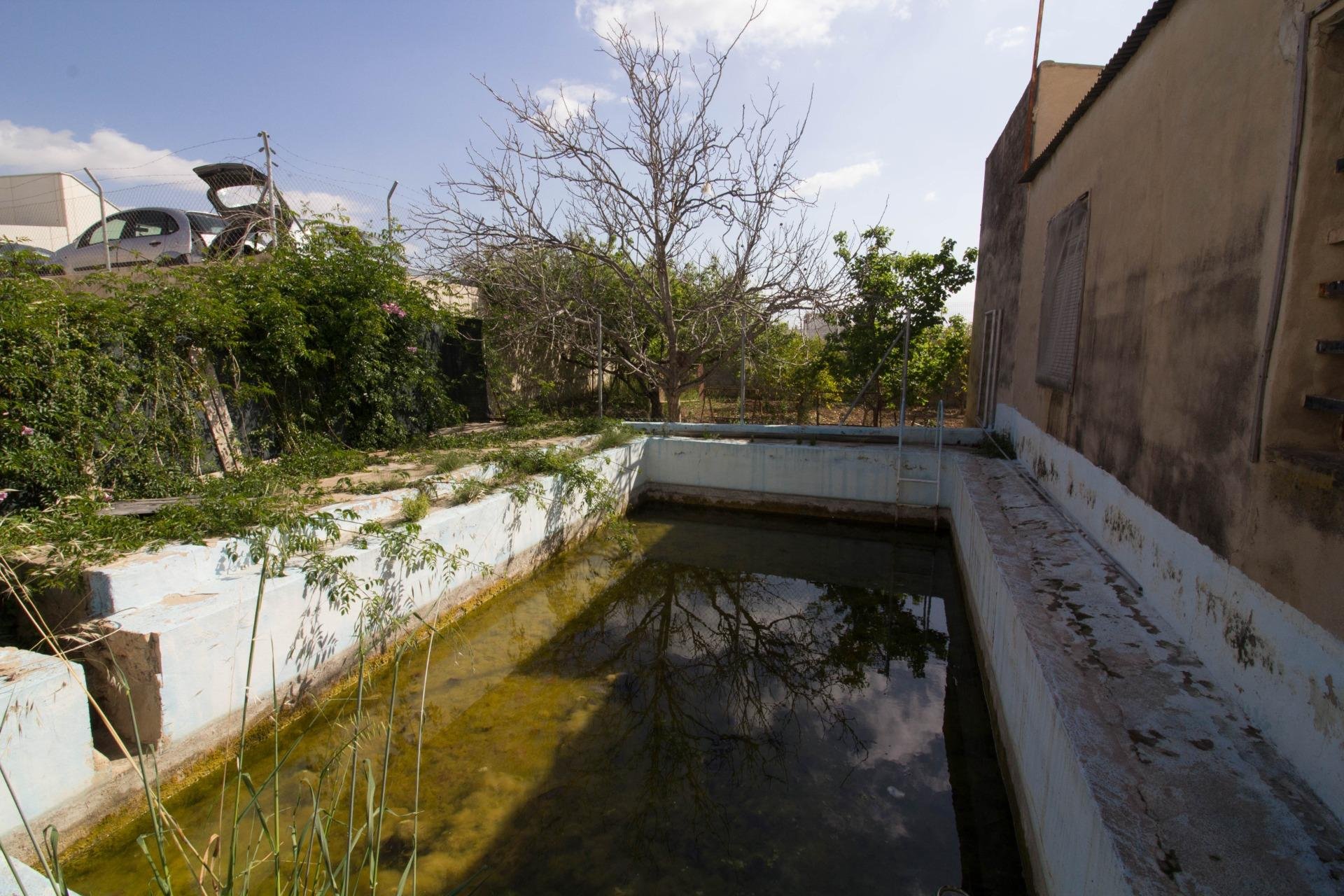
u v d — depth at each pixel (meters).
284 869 3.03
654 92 9.88
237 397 6.23
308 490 5.36
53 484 4.50
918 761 3.87
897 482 7.88
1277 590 2.23
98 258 7.64
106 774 3.18
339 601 4.30
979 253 10.07
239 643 3.72
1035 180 6.54
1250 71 2.50
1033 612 3.34
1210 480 2.74
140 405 5.25
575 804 3.48
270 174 7.89
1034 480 6.15
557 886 2.96
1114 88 4.14
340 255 7.46
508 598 6.02
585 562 6.99
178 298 5.48
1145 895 1.66
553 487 6.77
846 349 11.70
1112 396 4.02
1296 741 2.11
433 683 4.63
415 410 8.57
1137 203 3.69
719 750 3.96
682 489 8.95
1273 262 2.28
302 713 4.13
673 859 3.12
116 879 2.99
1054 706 2.53
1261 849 1.80
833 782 3.68
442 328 9.28
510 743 3.99
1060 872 2.36
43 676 2.96
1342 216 2.11
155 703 3.36
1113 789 2.05
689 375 13.13
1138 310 3.62
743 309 10.34
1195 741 2.27
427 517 5.36
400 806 3.44
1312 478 2.03
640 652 5.23
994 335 8.59
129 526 4.06
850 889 2.95
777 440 8.98
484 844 3.20
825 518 8.28
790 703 4.53
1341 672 1.89
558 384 12.67
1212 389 2.74
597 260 11.69
